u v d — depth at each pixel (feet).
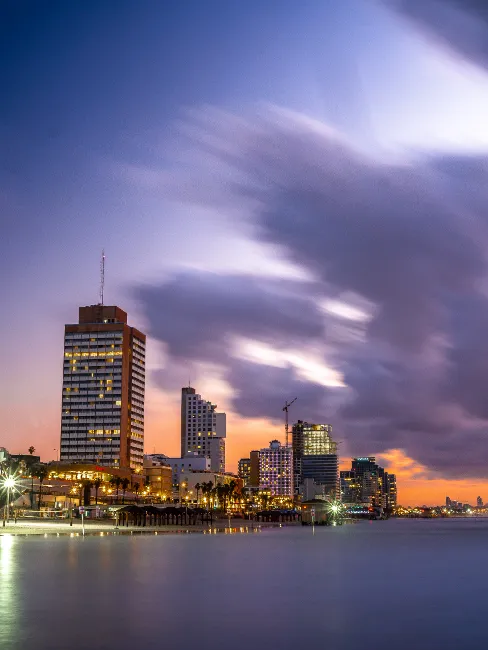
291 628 146.72
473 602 186.50
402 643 132.46
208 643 130.93
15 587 212.64
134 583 224.74
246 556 353.31
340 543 502.79
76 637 135.13
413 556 369.50
